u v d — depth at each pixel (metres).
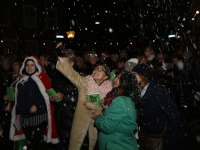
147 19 18.97
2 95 3.76
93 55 4.73
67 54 3.13
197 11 12.50
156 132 2.26
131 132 1.91
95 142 2.72
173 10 16.70
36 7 17.59
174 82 4.71
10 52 14.20
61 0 19.16
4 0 15.75
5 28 15.88
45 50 18.22
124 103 1.85
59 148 3.38
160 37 17.97
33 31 17.44
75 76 2.70
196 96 4.13
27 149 3.59
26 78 3.17
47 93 3.11
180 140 2.60
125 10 20.30
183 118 4.83
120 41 20.66
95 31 22.00
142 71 2.21
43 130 3.22
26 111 3.09
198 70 4.33
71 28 21.47
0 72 3.83
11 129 3.32
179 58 4.66
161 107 2.18
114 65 5.99
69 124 3.04
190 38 13.95
